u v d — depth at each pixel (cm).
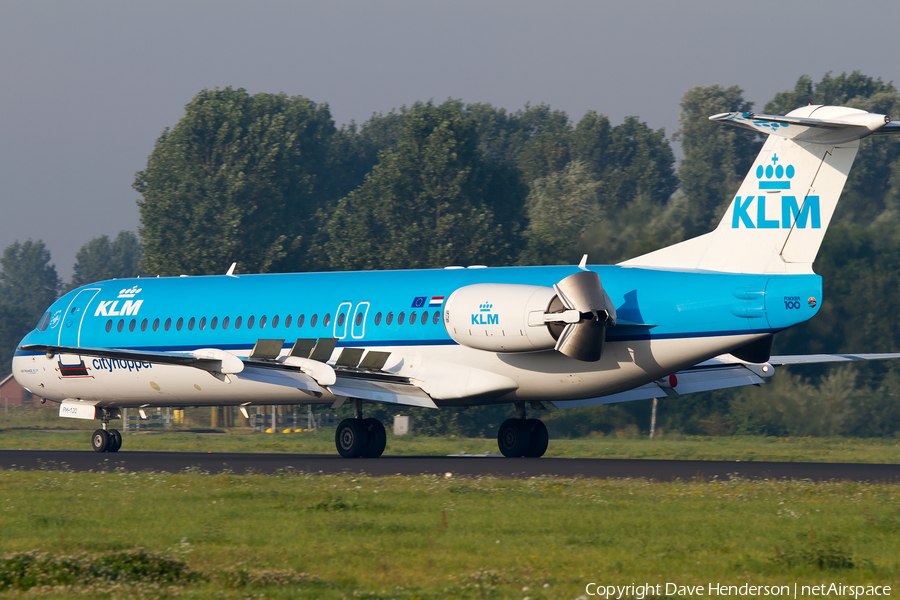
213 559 4316
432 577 3981
